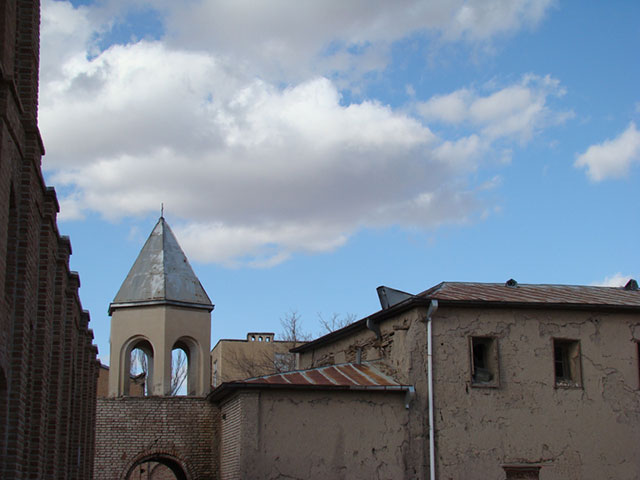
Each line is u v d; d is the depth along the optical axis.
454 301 23.58
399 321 24.42
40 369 15.93
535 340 24.25
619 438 24.14
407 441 22.84
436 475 22.66
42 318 16.05
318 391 22.80
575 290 27.20
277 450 22.19
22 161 14.10
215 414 27.62
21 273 13.95
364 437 22.69
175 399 27.66
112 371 28.98
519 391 23.77
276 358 53.38
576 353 24.55
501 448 23.25
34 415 15.73
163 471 43.25
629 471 23.98
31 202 14.33
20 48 14.48
